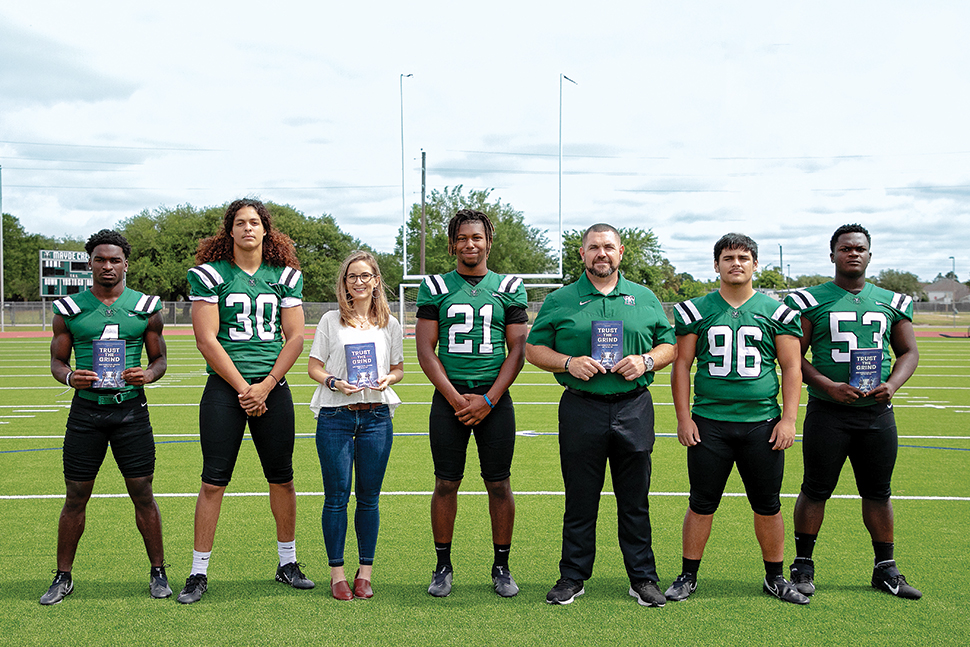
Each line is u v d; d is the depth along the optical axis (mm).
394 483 5906
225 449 3645
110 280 3639
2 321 31594
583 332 3643
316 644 3043
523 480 6016
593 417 3598
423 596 3617
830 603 3498
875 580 3689
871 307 3691
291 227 51656
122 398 3578
